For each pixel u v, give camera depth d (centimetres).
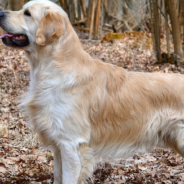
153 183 527
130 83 482
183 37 1259
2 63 1158
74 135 450
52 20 443
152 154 646
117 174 559
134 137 485
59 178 486
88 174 471
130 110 475
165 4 1227
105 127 474
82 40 1648
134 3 1889
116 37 1586
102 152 489
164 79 490
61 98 445
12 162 575
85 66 462
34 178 529
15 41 464
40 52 456
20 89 920
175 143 491
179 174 560
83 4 1828
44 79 453
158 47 1231
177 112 479
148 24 1730
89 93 457
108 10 1938
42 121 455
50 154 616
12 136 677
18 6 1211
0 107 814
